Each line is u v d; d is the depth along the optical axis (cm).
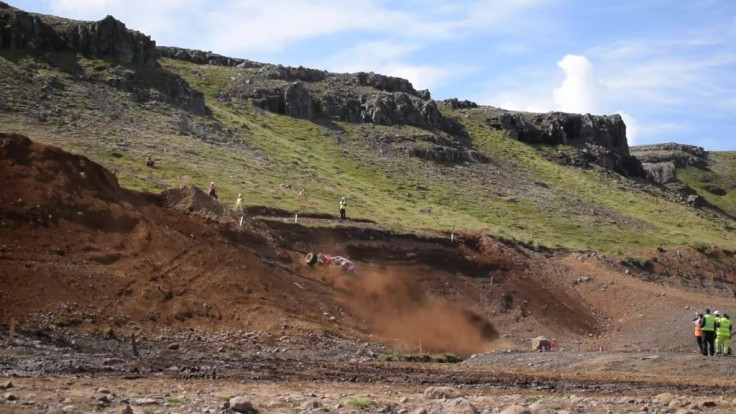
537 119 14325
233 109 10462
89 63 8712
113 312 3466
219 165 7450
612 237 9381
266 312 3941
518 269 6594
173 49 13062
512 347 5088
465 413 1672
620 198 11994
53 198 4050
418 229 6644
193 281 3994
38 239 3756
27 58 8225
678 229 10900
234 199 6231
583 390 2527
